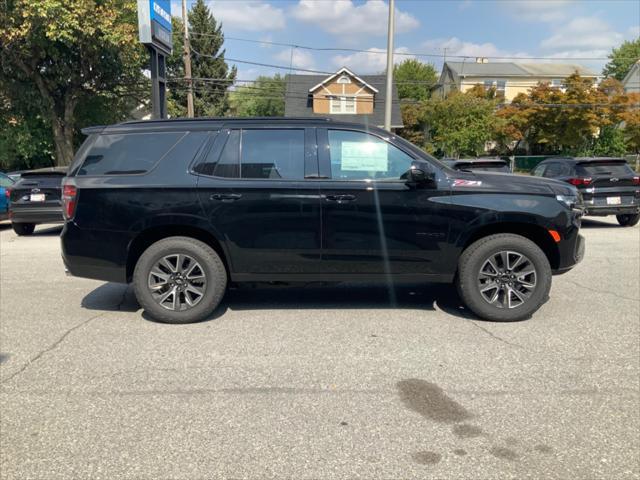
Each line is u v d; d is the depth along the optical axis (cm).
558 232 487
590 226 1245
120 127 504
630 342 437
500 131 3825
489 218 482
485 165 1144
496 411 320
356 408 325
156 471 260
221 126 495
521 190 486
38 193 1084
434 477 254
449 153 3822
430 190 482
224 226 484
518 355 409
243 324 491
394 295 596
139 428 302
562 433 294
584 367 386
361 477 254
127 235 485
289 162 489
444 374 374
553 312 523
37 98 2552
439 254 491
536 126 3844
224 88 5175
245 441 287
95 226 486
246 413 319
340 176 488
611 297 578
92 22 2256
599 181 1150
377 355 411
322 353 416
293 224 484
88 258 492
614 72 6612
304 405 329
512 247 485
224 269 498
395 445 283
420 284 646
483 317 497
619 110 3559
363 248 488
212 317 514
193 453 276
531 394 342
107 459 271
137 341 446
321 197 481
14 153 2723
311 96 4131
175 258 490
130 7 2455
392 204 483
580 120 3547
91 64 2555
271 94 6675
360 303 562
